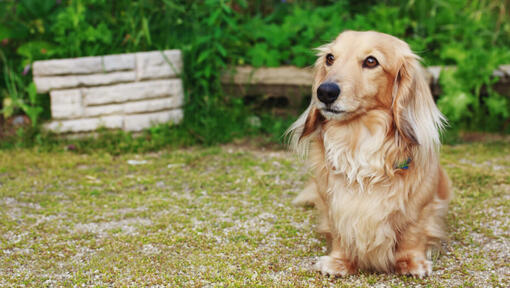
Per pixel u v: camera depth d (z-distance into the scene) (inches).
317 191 59.0
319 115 58.0
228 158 81.2
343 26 97.0
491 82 89.9
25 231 61.9
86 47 88.1
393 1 108.2
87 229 62.6
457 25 103.0
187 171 76.9
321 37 93.7
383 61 54.9
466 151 82.9
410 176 55.0
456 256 57.9
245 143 86.9
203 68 90.4
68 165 77.5
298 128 59.3
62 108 83.8
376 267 56.1
